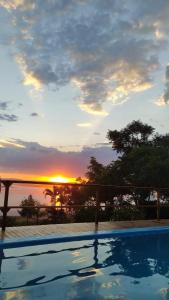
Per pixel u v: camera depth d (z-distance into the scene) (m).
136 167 20.83
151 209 16.78
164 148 21.59
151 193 19.23
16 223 14.70
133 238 7.17
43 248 5.87
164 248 6.27
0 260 5.05
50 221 16.62
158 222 9.30
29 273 4.50
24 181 7.04
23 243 5.97
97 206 8.45
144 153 21.91
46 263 5.00
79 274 4.56
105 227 7.89
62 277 4.40
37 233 6.70
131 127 28.95
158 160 19.59
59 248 5.93
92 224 8.38
